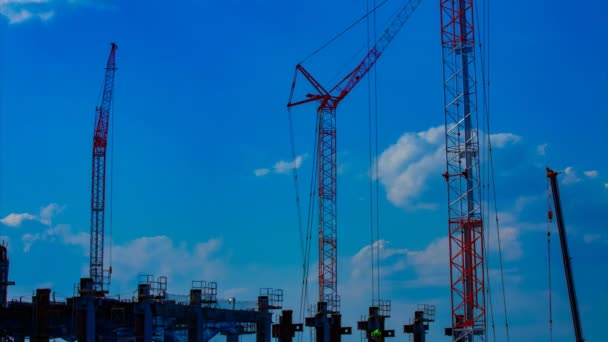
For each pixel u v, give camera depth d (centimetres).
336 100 16438
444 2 12525
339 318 14250
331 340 14075
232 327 12975
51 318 10450
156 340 12350
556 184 8181
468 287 12019
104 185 17125
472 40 12388
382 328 13988
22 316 10281
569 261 8044
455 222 12181
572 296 8012
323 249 15950
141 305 10450
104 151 17175
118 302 10694
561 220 8144
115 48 17200
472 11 12431
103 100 17175
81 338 10025
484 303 11938
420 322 14138
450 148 12300
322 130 16388
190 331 11306
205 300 11375
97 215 16938
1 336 10656
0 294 11106
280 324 12875
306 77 16375
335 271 15812
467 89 12338
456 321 12000
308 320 13675
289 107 16775
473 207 12138
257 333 12581
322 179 16212
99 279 15688
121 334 11481
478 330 11894
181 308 11125
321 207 16125
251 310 12412
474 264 12038
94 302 10200
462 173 12194
